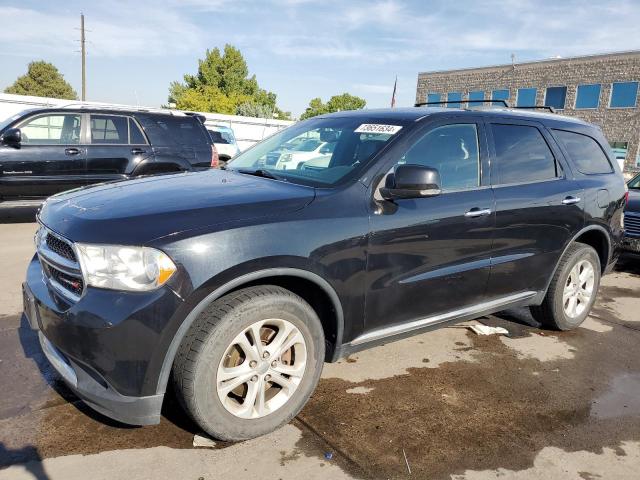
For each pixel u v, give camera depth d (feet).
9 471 7.98
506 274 12.55
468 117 12.20
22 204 25.96
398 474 8.38
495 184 12.19
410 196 9.91
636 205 22.82
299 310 9.02
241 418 8.71
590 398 11.16
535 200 12.77
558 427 9.96
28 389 10.34
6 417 9.37
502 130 12.80
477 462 8.78
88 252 7.88
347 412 10.09
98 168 27.04
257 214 8.70
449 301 11.51
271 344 8.94
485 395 11.07
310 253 8.91
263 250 8.39
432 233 10.67
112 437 8.93
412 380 11.55
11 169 25.20
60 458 8.34
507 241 12.29
